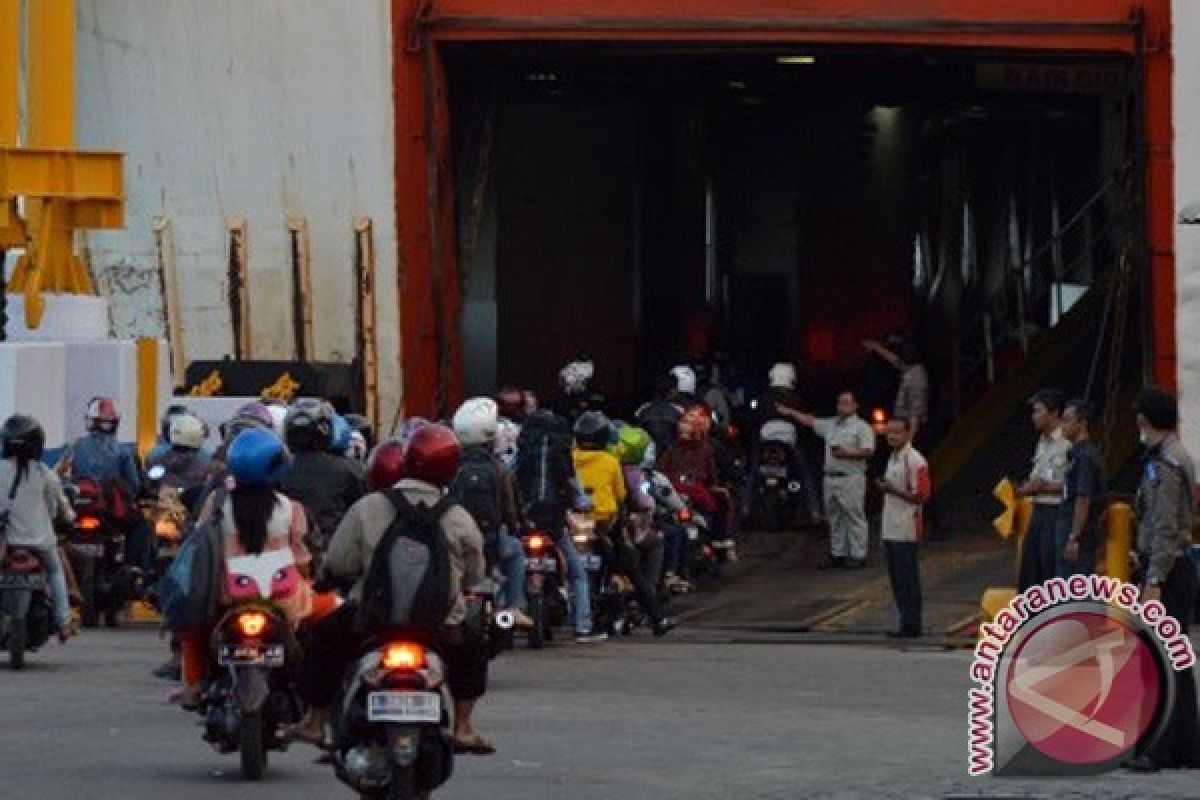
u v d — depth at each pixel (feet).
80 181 159.43
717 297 243.60
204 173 171.42
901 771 78.89
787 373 178.29
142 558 136.36
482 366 221.66
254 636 74.59
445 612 62.28
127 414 153.58
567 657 120.78
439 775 62.28
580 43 168.04
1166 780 76.48
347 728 61.87
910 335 232.94
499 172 229.66
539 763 80.59
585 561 130.11
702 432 154.92
